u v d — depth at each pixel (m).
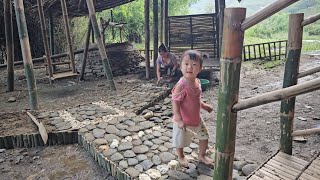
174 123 2.71
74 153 3.56
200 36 9.38
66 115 4.50
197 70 2.49
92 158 3.40
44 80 8.02
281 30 25.88
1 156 3.53
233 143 1.54
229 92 1.44
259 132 4.19
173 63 6.95
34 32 12.16
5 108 5.30
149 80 7.50
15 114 4.69
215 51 9.27
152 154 3.08
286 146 2.64
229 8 1.34
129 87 6.75
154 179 2.61
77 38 14.84
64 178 3.02
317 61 10.87
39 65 10.70
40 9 6.70
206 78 7.96
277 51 13.70
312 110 5.11
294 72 2.42
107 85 7.09
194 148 3.20
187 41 9.55
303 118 4.65
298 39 2.36
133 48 9.73
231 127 1.49
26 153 3.58
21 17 4.66
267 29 25.64
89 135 3.65
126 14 18.06
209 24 9.20
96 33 6.16
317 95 6.09
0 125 4.16
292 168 2.38
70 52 7.15
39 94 6.37
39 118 4.39
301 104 5.51
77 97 5.96
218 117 1.53
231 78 1.42
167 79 7.23
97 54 8.53
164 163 2.89
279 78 8.13
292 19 2.36
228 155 1.54
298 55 2.39
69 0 8.65
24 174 3.12
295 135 2.57
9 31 6.46
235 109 1.44
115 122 4.08
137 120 4.15
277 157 2.58
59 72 7.48
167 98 5.93
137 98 5.58
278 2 1.19
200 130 2.71
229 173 1.59
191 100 2.57
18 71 9.62
